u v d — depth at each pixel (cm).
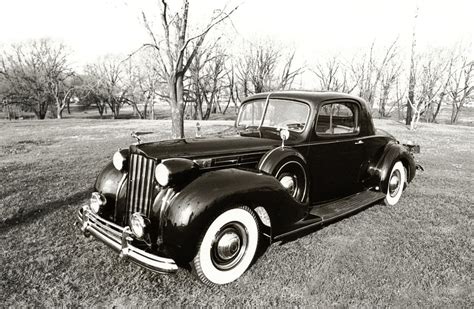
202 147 336
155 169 290
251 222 297
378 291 275
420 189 588
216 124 2064
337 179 434
